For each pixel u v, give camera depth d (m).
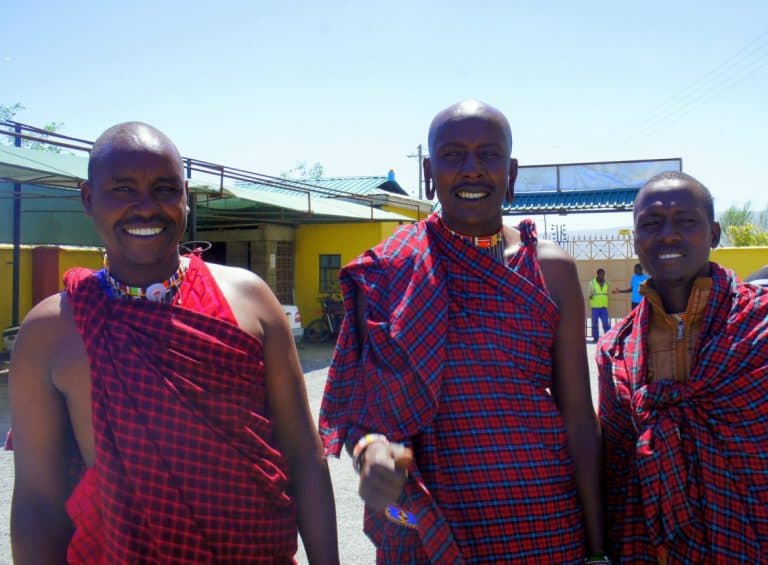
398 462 1.75
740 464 2.12
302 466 2.06
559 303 2.11
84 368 1.79
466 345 2.01
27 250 13.03
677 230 2.29
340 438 2.02
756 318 2.21
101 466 1.69
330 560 2.00
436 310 2.00
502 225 2.23
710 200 2.38
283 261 16.94
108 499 1.68
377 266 2.12
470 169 2.07
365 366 2.03
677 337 2.32
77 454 1.88
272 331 2.01
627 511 2.28
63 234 15.94
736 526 2.09
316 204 15.70
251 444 1.81
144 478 1.67
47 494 1.83
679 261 2.30
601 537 2.14
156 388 1.71
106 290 1.89
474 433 1.98
